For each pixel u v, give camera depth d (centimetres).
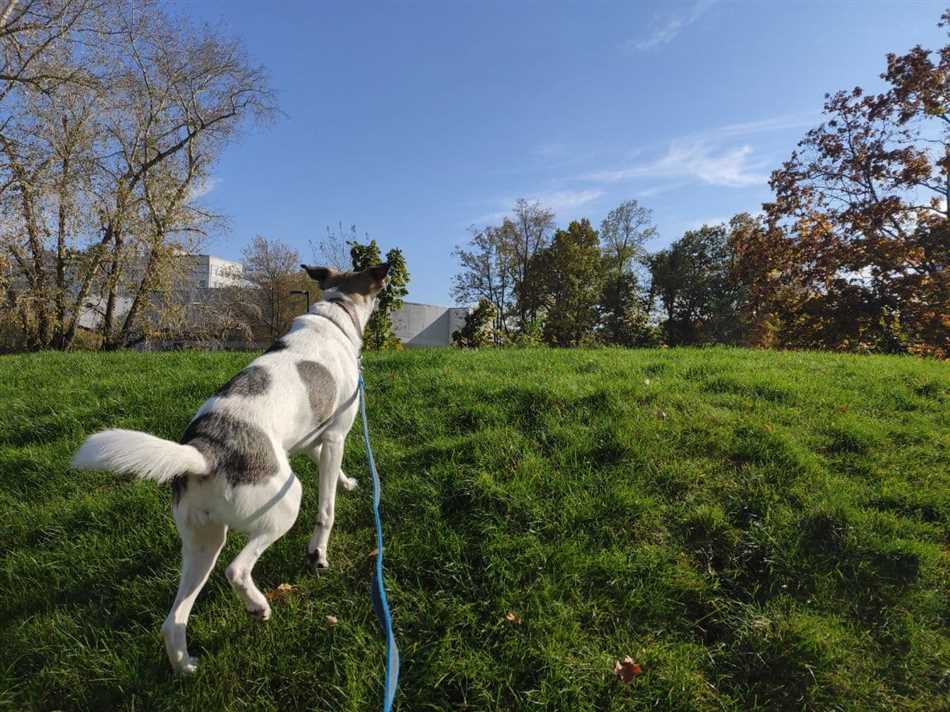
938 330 1923
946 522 397
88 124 2044
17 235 1953
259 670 281
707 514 386
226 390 295
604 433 484
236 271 3409
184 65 2252
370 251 1580
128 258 2178
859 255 2109
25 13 1864
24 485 463
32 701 271
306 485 429
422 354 848
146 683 275
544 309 4634
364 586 333
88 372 782
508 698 271
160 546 371
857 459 471
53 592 342
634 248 4959
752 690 281
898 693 281
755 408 560
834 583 341
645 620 318
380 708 263
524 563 343
